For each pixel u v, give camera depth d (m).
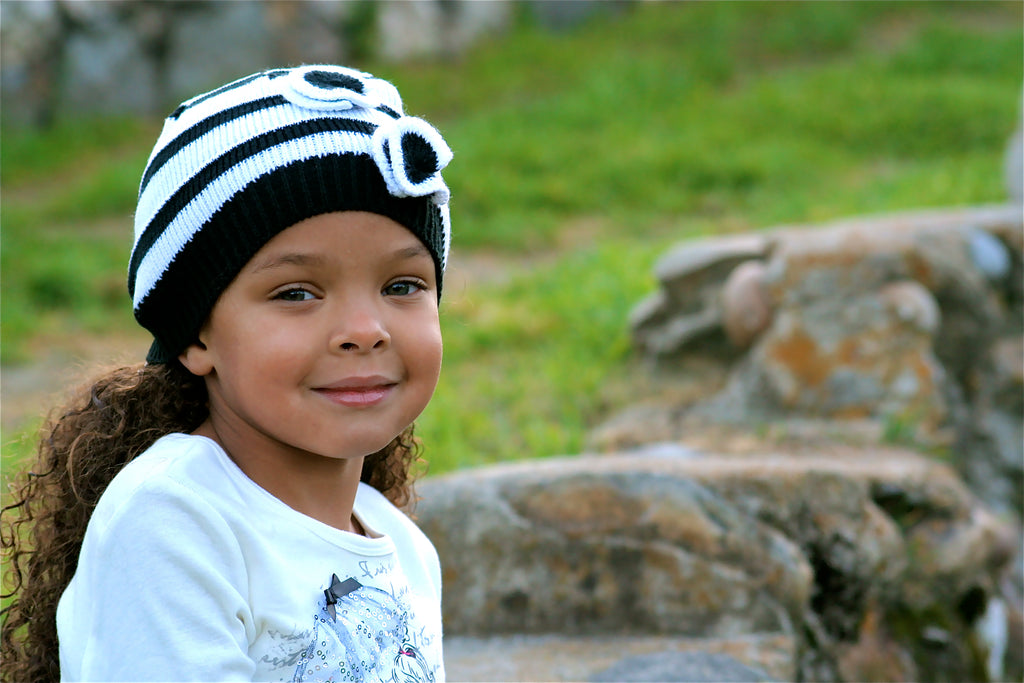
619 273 6.79
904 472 3.19
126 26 13.01
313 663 1.40
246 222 1.37
